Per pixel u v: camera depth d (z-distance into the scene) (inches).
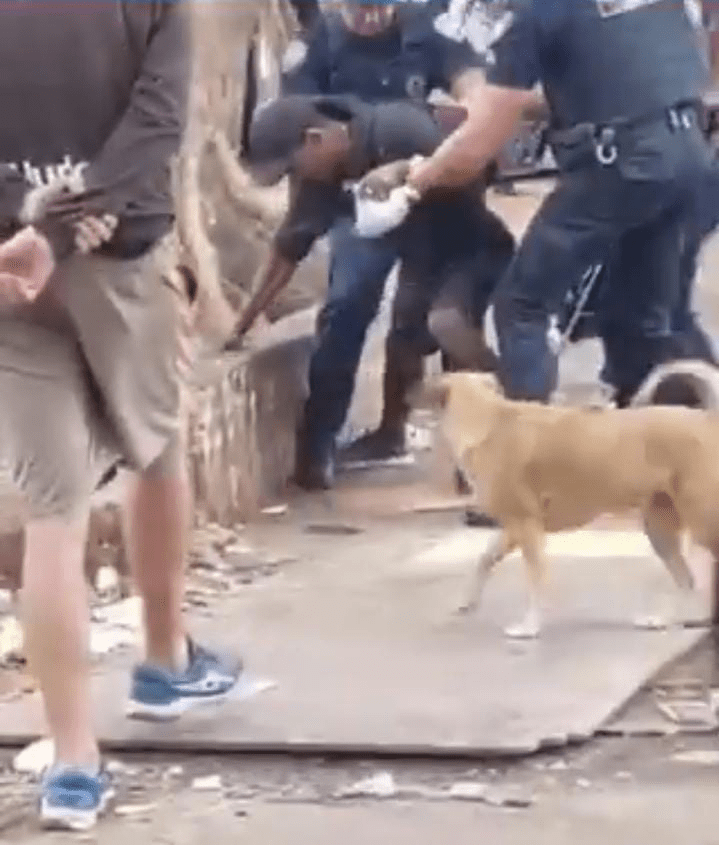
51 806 260.7
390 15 374.9
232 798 267.1
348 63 378.6
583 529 351.3
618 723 281.3
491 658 298.4
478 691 287.7
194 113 372.8
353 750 274.2
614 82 337.7
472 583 318.3
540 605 307.9
